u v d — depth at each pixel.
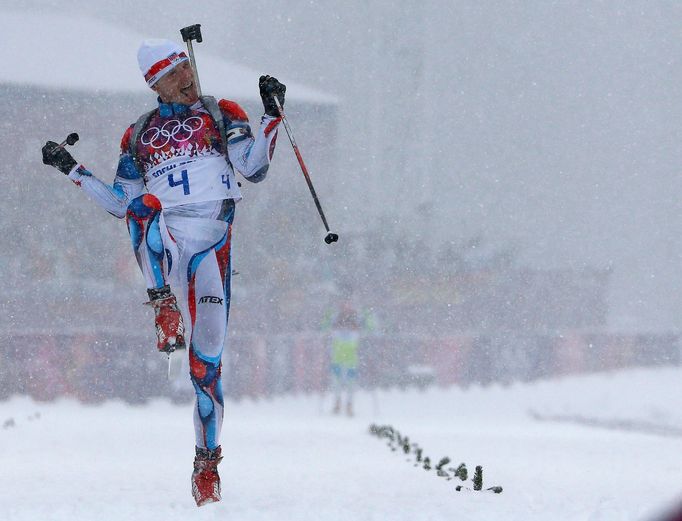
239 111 15.79
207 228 15.41
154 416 43.31
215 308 15.36
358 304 66.56
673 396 51.06
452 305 67.62
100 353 47.38
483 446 30.02
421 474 20.02
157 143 15.53
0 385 46.69
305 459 24.25
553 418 46.91
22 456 25.23
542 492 16.55
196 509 13.97
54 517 13.11
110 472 20.48
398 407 50.81
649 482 18.81
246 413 46.81
